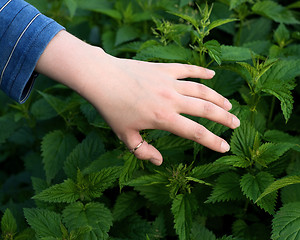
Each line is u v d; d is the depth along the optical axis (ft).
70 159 2.27
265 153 2.02
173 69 1.85
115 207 2.26
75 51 1.77
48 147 2.48
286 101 1.97
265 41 2.61
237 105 2.10
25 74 1.81
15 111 3.05
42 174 2.78
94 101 1.76
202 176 2.01
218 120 1.79
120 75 1.76
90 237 1.92
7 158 3.60
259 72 2.03
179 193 2.13
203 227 2.04
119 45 2.88
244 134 2.09
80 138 2.69
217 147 1.78
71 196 2.07
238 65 2.19
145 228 2.16
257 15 2.98
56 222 2.01
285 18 2.63
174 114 1.73
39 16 1.81
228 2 2.67
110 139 2.45
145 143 1.83
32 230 2.10
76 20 3.20
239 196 2.01
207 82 2.31
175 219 1.94
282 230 1.82
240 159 2.02
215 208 2.18
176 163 2.22
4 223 2.09
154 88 1.75
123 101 1.73
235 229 2.19
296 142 2.19
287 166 2.15
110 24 3.19
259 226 2.19
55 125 2.89
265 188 1.95
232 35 2.91
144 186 2.22
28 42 1.77
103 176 2.08
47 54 1.78
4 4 1.81
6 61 1.81
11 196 3.10
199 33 2.14
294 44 2.73
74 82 1.76
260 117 2.33
